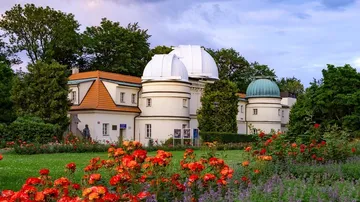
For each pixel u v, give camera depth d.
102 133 45.41
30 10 60.62
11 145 32.72
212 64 57.19
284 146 16.22
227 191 9.07
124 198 6.52
